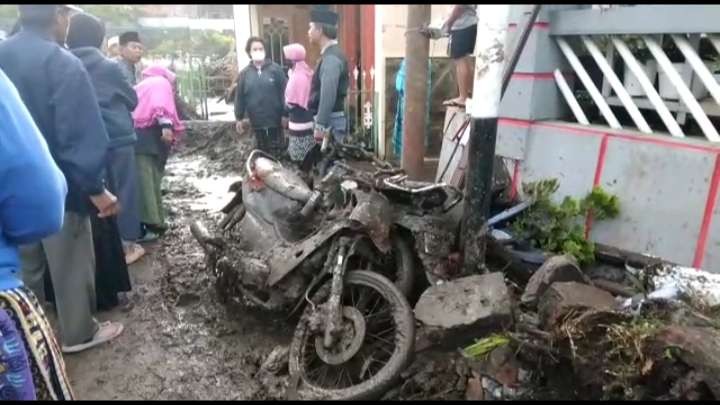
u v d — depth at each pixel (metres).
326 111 4.82
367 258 3.11
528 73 3.70
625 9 3.20
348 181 3.23
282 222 3.36
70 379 2.90
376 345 2.76
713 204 2.91
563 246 3.39
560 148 3.62
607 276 3.30
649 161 3.16
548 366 2.39
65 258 2.98
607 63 3.50
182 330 3.41
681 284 2.69
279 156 6.67
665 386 2.05
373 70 7.75
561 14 3.55
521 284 3.33
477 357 2.46
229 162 8.23
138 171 4.76
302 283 3.06
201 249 4.75
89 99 2.73
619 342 2.14
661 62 3.20
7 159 1.48
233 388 2.82
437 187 3.17
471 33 4.66
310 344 2.88
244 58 9.86
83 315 3.12
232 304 3.70
